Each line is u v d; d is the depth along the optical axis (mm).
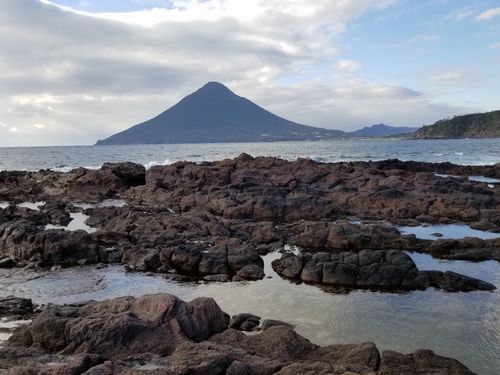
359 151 144250
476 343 15117
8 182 57656
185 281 21469
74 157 133625
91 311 14430
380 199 39000
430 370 11875
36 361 11828
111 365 10891
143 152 167750
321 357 12945
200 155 136875
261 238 28594
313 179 49625
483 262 24359
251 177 49844
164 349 12648
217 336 13906
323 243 27391
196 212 33906
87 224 34156
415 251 26453
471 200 37094
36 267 23641
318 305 18438
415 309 18078
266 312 17688
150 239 26875
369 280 20750
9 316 16484
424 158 106688
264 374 11219
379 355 12805
